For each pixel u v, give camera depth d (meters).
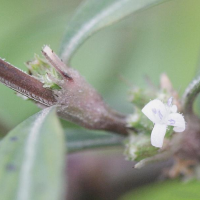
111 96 0.14
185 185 0.12
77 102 0.10
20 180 0.07
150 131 0.10
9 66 0.09
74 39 0.11
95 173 0.13
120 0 0.11
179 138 0.11
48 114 0.08
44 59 0.10
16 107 0.14
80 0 0.14
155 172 0.13
